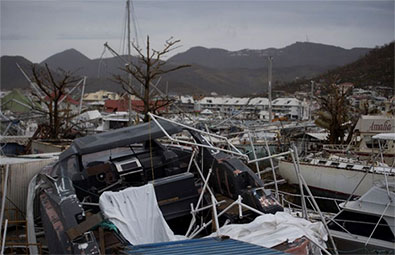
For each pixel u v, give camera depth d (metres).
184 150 9.37
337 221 11.86
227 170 7.67
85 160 9.20
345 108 30.58
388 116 21.97
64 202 6.07
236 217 7.01
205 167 8.38
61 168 7.36
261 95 116.44
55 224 5.87
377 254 11.25
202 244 5.42
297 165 7.70
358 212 11.70
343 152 21.36
